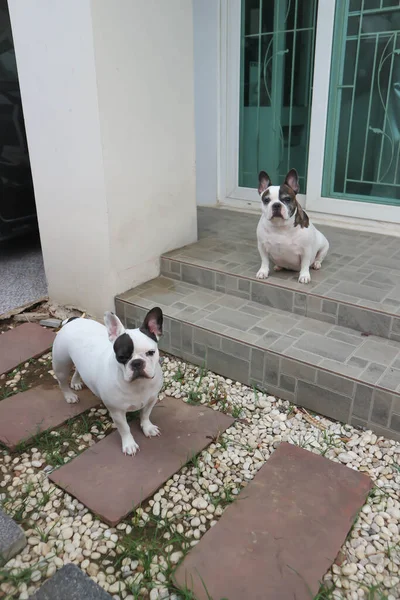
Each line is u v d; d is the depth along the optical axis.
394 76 4.44
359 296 3.47
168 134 4.15
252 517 2.31
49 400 3.25
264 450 2.80
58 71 3.61
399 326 3.20
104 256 3.97
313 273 3.92
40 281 5.15
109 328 2.48
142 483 2.54
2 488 2.59
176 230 4.54
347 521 2.28
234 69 5.28
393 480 2.56
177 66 4.04
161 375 2.68
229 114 5.51
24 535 2.23
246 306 3.84
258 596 1.95
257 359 3.25
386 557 2.17
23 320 4.39
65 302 4.54
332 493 2.44
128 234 4.05
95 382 2.66
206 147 5.76
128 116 3.74
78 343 2.86
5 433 2.91
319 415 3.09
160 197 4.26
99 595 1.94
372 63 4.50
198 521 2.35
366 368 2.94
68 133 3.77
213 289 4.16
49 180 4.11
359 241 4.62
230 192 5.90
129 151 3.84
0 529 2.23
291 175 3.56
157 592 2.03
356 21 4.43
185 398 3.25
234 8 5.04
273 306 3.80
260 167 5.64
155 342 2.54
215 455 2.77
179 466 2.65
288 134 5.29
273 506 2.37
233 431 2.94
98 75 3.42
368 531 2.29
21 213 5.54
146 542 2.25
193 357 3.64
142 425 2.88
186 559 2.11
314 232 3.72
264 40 5.05
